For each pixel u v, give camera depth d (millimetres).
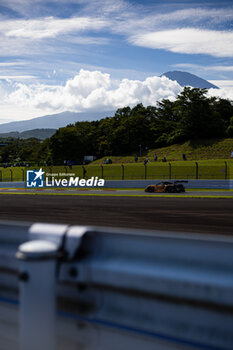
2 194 32844
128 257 2129
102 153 138000
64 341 2162
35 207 18266
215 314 1844
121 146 131250
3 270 2602
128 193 32781
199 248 1919
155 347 1998
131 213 15289
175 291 1930
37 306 1792
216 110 137000
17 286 2584
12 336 2324
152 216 14086
